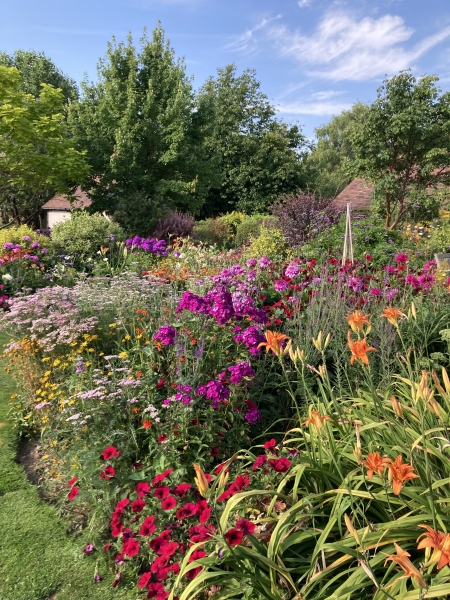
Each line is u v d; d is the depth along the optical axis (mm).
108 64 16641
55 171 12961
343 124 53875
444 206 14742
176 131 16094
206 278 6418
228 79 29203
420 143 13891
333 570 1932
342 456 2377
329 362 4086
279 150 27922
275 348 2342
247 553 1804
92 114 16469
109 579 2453
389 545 1848
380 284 5066
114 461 2691
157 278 6727
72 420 3088
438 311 4324
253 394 3357
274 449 2637
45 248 10125
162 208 16156
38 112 12930
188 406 2898
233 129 28641
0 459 3578
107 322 4586
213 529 2014
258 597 1865
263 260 5230
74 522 2867
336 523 2115
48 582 2439
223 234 18828
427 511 1881
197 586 1943
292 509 1985
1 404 4527
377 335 3805
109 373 3385
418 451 2209
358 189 22578
